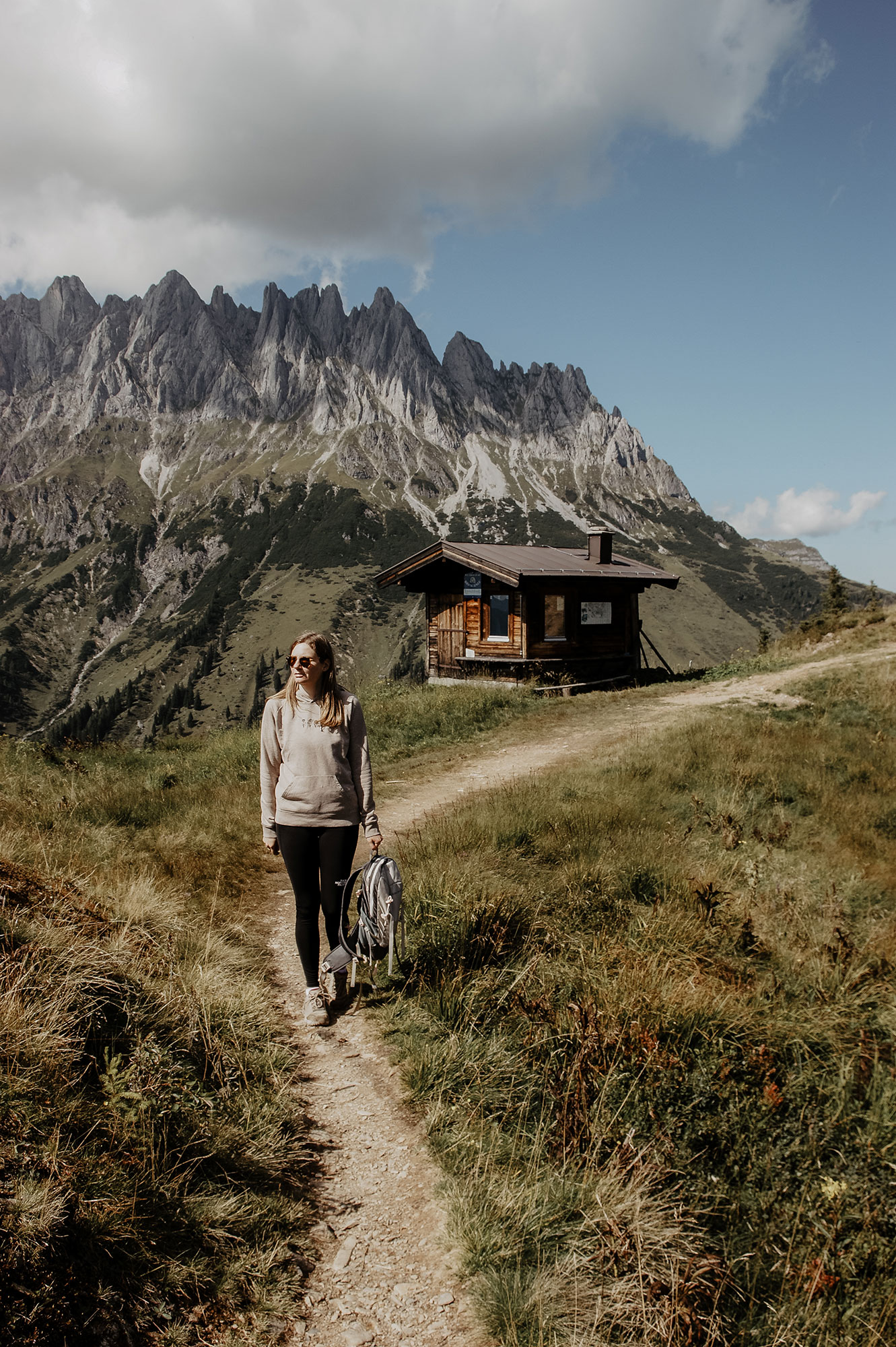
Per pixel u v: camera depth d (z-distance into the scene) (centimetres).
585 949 511
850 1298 285
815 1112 377
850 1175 343
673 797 978
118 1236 246
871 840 908
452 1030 427
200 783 1153
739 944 575
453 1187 312
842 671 1995
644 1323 257
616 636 2628
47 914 415
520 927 536
